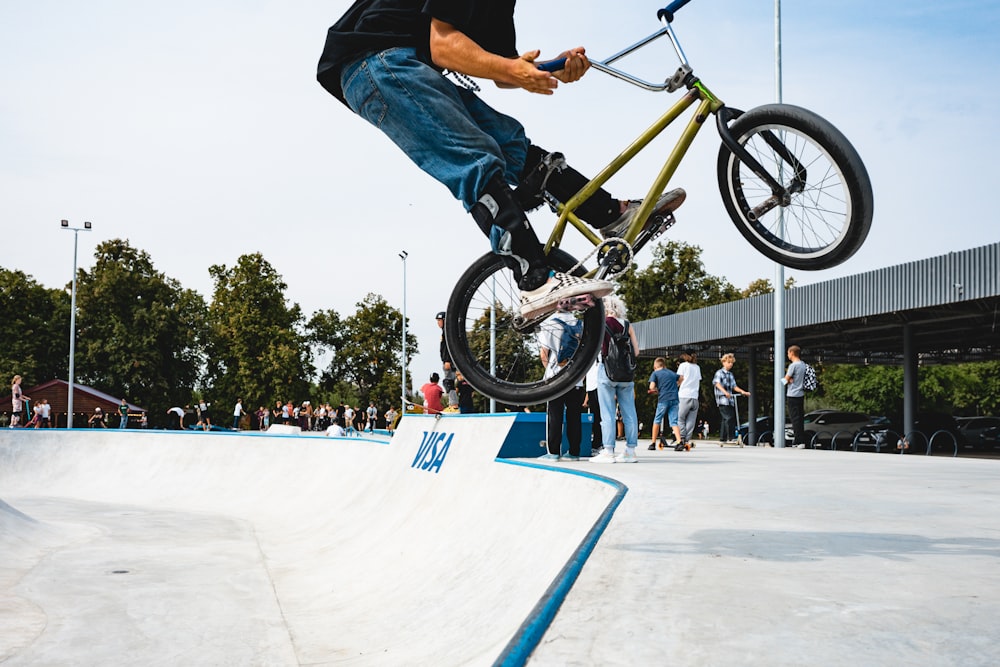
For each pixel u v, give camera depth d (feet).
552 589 7.25
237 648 17.30
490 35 10.43
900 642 5.86
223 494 51.96
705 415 161.27
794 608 6.80
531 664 5.38
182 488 54.70
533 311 10.07
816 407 189.37
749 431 78.13
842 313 66.03
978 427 78.28
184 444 58.95
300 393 199.62
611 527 11.13
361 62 10.01
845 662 5.44
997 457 67.77
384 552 26.86
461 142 9.70
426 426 35.37
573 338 12.07
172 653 16.84
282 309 204.64
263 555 30.14
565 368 10.54
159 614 20.12
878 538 10.24
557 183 10.39
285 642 17.70
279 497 48.32
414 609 18.49
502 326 11.05
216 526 38.99
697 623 6.33
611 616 6.56
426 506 29.19
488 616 14.33
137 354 191.11
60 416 142.72
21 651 16.53
